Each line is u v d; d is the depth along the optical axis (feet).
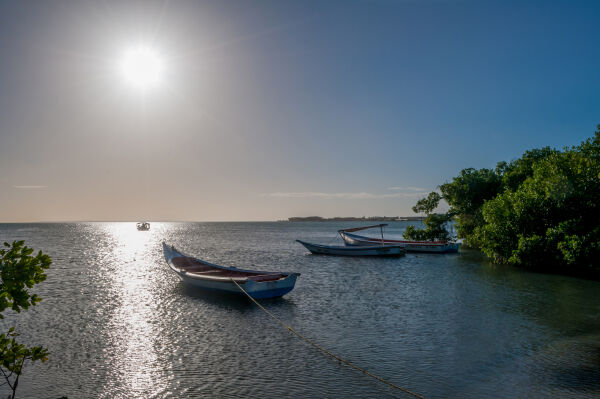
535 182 114.62
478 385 35.58
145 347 46.34
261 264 133.80
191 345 47.03
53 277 102.01
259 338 49.70
